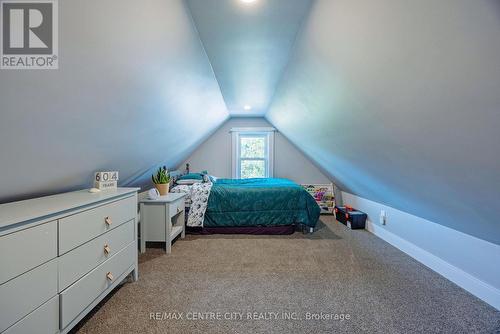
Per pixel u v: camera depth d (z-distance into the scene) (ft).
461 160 3.73
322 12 3.95
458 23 2.33
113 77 3.90
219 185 11.01
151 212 7.80
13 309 2.93
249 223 9.84
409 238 7.72
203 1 4.01
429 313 4.71
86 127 4.29
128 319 4.48
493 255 5.03
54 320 3.50
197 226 9.53
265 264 6.95
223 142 15.17
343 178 11.05
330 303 5.03
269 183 11.68
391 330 4.23
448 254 6.15
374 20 3.16
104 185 5.55
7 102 2.82
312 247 8.38
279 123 12.94
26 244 3.09
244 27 4.82
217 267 6.73
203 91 7.86
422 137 4.04
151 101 5.45
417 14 2.61
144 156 7.65
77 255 3.94
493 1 1.97
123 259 5.32
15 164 3.70
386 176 6.62
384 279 6.07
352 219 10.65
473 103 2.81
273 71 7.10
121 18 3.23
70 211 3.80
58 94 3.30
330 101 5.87
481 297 5.23
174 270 6.52
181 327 4.28
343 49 4.14
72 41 2.92
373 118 4.81
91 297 4.25
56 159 4.35
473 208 4.59
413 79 3.30
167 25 4.12
